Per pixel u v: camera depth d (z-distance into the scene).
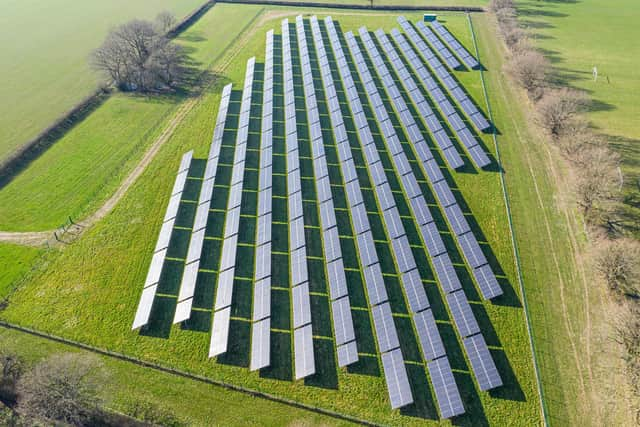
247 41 98.81
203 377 35.84
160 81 81.12
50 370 33.84
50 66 91.81
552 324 38.78
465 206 51.62
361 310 40.62
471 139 60.38
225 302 40.59
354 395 34.53
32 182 57.94
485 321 39.47
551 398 33.75
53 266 45.88
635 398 33.09
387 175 56.72
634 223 47.16
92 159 62.19
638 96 70.38
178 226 50.81
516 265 44.28
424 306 39.47
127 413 33.38
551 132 61.81
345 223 49.97
